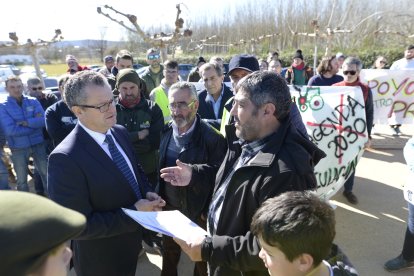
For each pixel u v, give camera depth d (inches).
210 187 88.4
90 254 78.3
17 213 28.6
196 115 97.6
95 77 71.9
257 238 50.4
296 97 148.9
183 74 501.7
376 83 275.4
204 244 61.3
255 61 112.7
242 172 61.4
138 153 126.5
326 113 144.6
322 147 144.6
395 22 871.7
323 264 47.9
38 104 186.4
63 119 141.1
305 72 334.0
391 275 117.9
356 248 134.3
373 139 285.7
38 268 29.4
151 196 81.9
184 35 277.4
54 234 29.3
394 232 145.0
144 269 126.4
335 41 824.3
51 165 69.7
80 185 69.9
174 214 74.0
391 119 281.0
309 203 45.6
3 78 523.2
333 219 45.8
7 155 223.6
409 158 107.0
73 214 32.4
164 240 107.2
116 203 74.6
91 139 73.4
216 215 70.4
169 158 99.4
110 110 73.8
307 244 43.0
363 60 683.4
